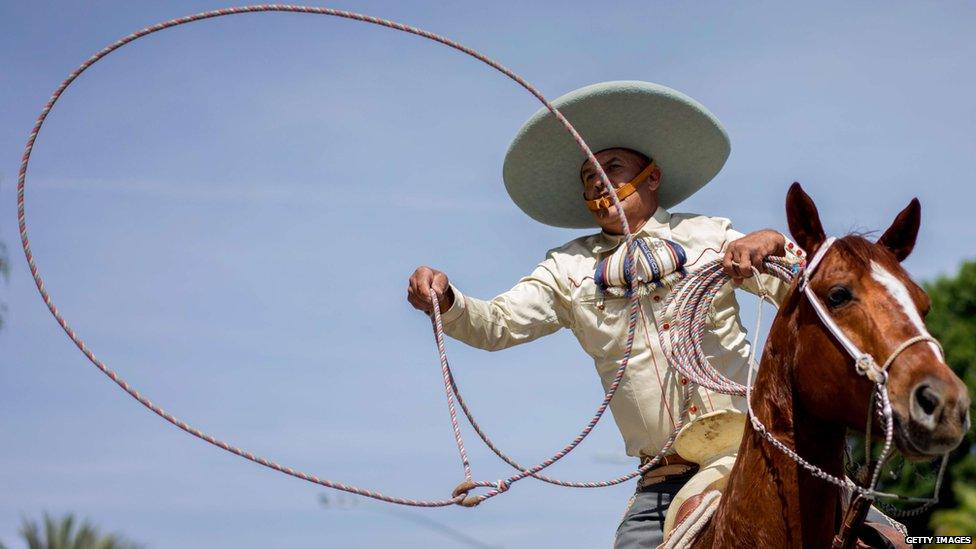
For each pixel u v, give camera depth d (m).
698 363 4.90
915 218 4.13
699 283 4.87
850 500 3.94
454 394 4.79
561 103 5.82
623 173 5.85
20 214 4.50
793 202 4.12
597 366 5.62
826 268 3.94
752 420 4.17
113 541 34.75
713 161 6.19
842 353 3.82
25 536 33.84
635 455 5.49
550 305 5.71
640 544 5.21
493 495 4.61
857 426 3.88
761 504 4.09
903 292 3.78
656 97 5.79
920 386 3.56
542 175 6.30
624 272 5.41
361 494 4.52
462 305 5.29
